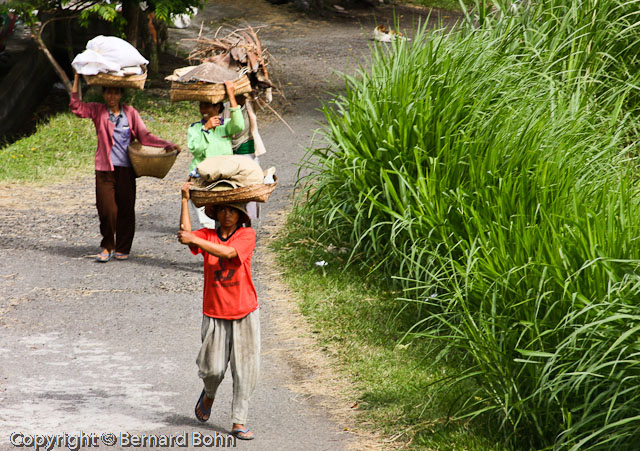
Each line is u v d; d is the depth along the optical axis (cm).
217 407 922
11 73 3052
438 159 1269
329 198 1419
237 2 4853
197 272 1427
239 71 1388
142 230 1684
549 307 859
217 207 817
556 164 1116
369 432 860
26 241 1580
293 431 859
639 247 864
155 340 1117
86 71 1378
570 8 1570
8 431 827
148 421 871
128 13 2938
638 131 1382
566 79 1448
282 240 1544
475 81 1386
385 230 1334
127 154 1426
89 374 998
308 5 4750
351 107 1458
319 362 1050
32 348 1073
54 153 2334
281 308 1236
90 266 1438
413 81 1392
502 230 1027
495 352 849
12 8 2750
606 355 765
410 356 1059
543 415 810
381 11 4919
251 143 1411
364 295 1262
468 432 838
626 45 1540
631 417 737
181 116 2753
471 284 953
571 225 926
